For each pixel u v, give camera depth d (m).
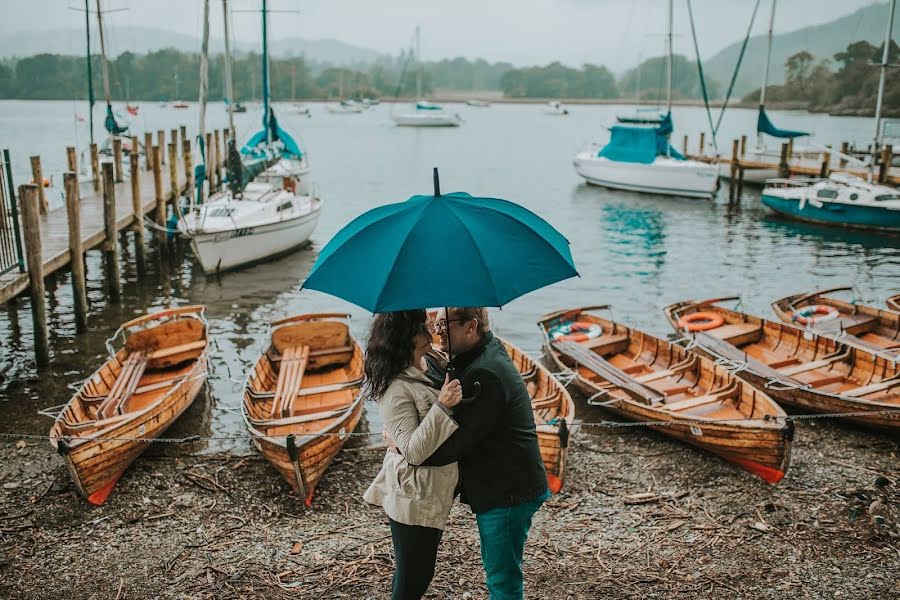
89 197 18.75
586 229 24.34
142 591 5.24
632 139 33.03
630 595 5.04
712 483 7.04
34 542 6.00
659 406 8.17
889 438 8.06
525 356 9.66
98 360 11.38
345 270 3.21
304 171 28.28
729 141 61.12
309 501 6.65
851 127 64.31
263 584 5.27
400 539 3.51
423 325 3.39
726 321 11.86
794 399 8.69
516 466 3.42
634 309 14.95
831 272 18.20
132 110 31.69
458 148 58.28
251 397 8.39
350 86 195.25
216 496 6.89
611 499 6.73
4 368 10.93
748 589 5.13
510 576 3.57
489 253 3.13
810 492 6.76
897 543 5.75
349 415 7.48
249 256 17.67
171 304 14.98
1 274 10.23
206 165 19.50
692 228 24.42
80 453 6.49
